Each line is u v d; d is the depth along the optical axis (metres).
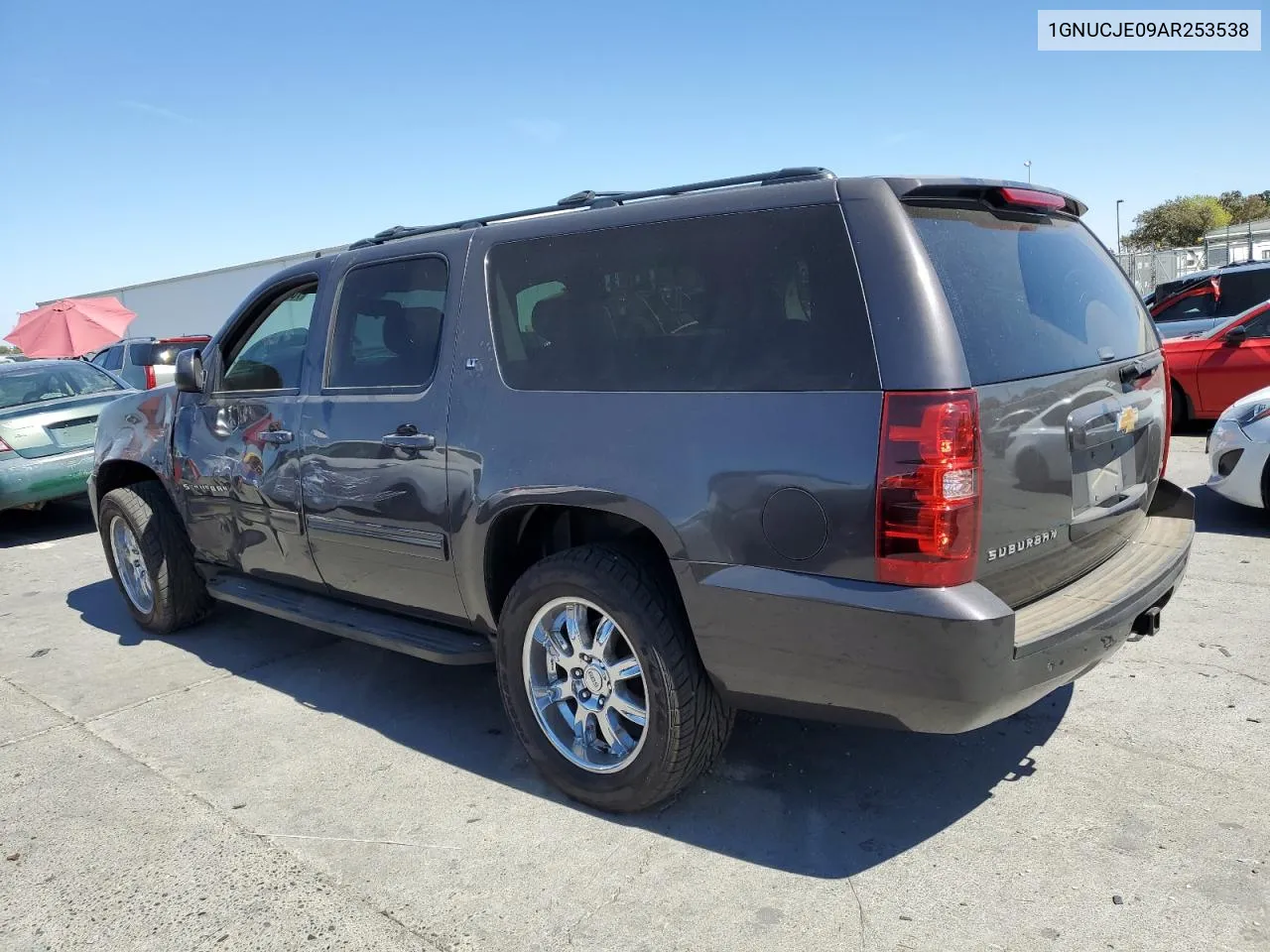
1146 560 3.20
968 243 2.79
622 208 3.11
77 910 2.83
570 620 3.20
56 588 6.78
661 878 2.84
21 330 20.94
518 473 3.19
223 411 4.52
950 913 2.60
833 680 2.62
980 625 2.40
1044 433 2.77
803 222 2.69
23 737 4.10
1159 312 12.90
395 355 3.72
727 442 2.72
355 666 4.76
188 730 4.09
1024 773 3.32
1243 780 3.18
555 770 3.30
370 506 3.74
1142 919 2.53
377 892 2.85
